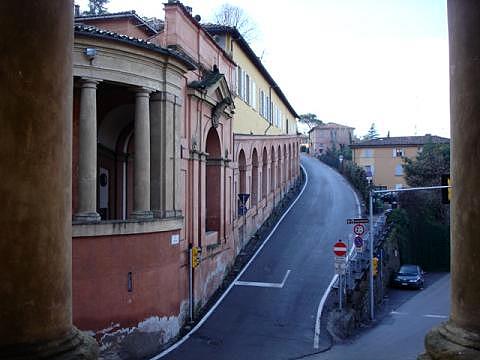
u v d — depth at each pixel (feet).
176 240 61.05
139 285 54.29
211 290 78.59
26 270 13.25
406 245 136.98
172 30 64.85
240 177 112.68
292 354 57.26
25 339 13.21
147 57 55.52
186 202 68.90
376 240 116.57
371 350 60.59
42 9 13.71
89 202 50.93
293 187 186.29
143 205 55.62
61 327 14.21
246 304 75.87
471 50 14.78
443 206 152.15
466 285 14.83
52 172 13.87
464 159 14.88
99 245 51.03
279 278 89.30
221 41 101.96
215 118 78.84
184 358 54.34
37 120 13.52
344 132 365.61
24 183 13.28
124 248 52.95
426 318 85.10
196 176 71.31
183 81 66.90
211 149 84.28
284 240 116.67
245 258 101.35
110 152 75.61
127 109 69.62
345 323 69.77
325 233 123.44
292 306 75.51
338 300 78.48
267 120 151.53
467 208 14.75
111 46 52.11
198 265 71.31
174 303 60.49
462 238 14.97
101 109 67.97
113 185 76.95
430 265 146.41
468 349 14.17
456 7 15.35
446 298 103.19
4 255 13.03
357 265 98.07
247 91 121.60
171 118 60.03
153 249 56.13
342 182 207.62
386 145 231.09
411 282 114.62
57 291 14.01
